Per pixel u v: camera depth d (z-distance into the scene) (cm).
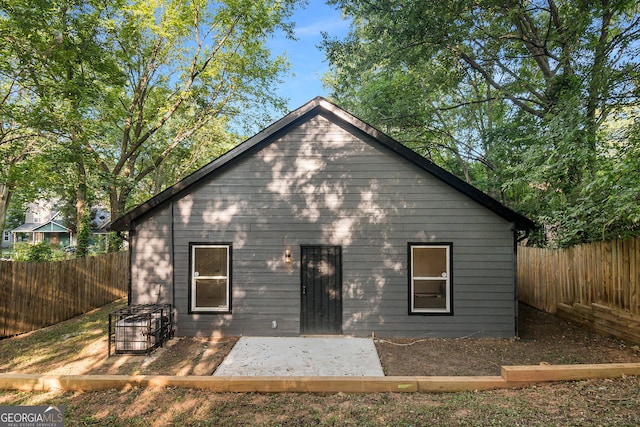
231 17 1645
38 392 510
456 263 834
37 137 1187
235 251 852
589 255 850
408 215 845
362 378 510
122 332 716
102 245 2178
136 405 470
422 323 832
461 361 672
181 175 2388
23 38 1065
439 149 1934
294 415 441
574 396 461
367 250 846
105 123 1520
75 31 1245
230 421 429
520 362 659
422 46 1259
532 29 1212
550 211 1012
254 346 766
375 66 1560
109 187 1596
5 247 4172
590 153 784
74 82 1190
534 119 1277
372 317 838
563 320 940
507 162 1332
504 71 1368
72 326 934
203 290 866
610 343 736
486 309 827
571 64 1017
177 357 702
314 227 852
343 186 854
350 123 848
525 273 1160
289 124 857
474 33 1207
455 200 838
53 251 1548
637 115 784
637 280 704
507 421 409
